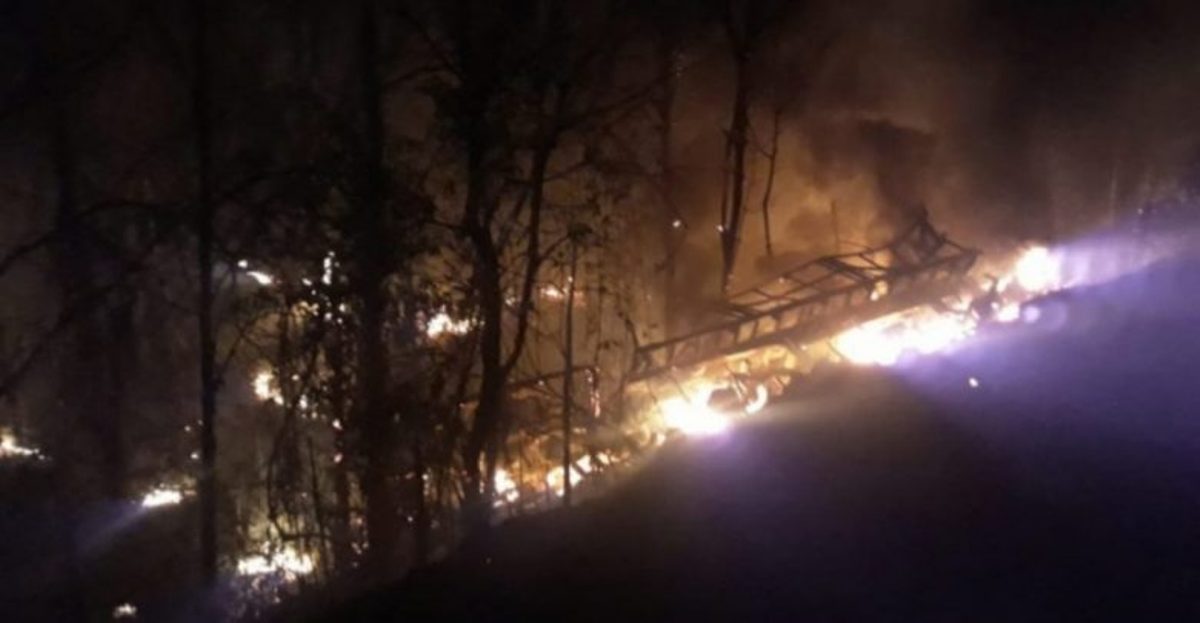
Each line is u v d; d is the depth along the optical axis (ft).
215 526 52.26
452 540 43.11
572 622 25.71
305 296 45.24
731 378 50.57
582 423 47.67
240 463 52.54
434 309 44.96
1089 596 22.00
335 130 46.78
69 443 58.29
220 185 51.16
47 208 57.77
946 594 22.90
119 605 55.16
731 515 27.55
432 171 45.60
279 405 47.85
